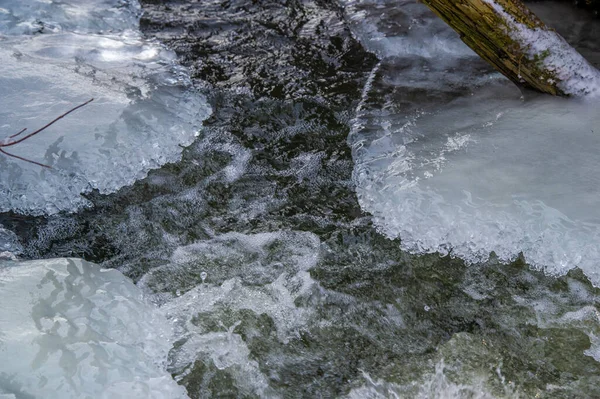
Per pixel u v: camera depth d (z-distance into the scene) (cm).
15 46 417
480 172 342
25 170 334
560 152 352
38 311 257
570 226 310
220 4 521
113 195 343
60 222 328
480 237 313
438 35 480
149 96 392
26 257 308
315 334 275
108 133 356
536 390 254
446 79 437
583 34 486
